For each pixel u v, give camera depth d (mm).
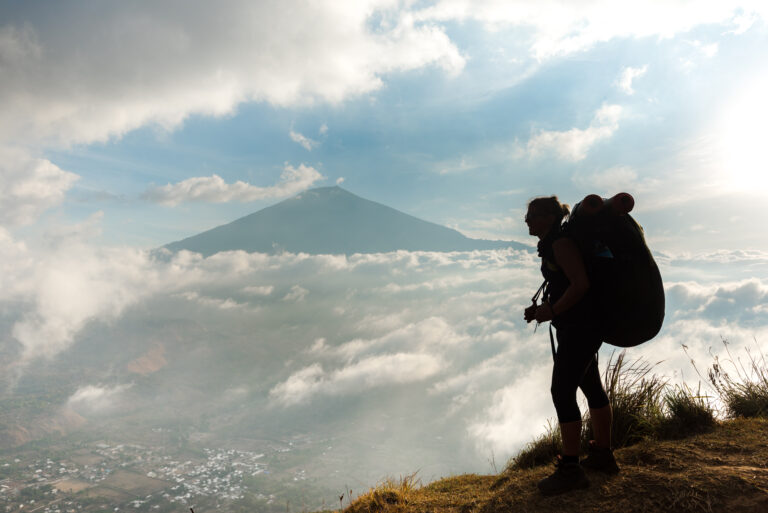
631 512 2035
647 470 2395
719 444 2646
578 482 2311
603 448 2473
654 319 2275
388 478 3244
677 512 1966
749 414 3516
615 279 2252
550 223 2488
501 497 2473
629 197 2250
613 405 3404
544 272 2502
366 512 2811
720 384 3727
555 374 2402
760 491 1944
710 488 2043
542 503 2281
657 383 3514
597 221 2297
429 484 3242
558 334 2410
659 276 2301
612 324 2285
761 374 3732
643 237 2312
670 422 3201
